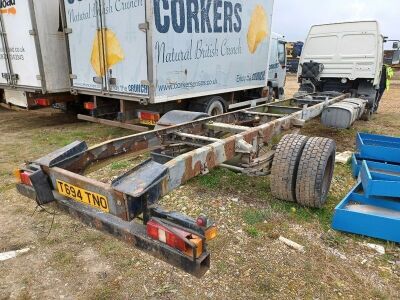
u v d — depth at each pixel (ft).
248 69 25.99
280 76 35.83
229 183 13.70
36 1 21.86
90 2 19.62
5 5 23.63
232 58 23.82
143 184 6.07
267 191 12.97
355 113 19.08
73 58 21.99
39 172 7.41
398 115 31.37
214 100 23.39
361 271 8.60
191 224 5.76
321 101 20.11
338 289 7.94
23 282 8.18
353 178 14.70
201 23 20.36
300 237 10.00
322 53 26.81
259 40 26.45
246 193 12.81
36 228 10.47
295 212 11.37
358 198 11.62
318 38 26.78
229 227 10.45
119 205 6.04
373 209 11.18
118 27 18.62
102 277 8.34
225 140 9.61
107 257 9.10
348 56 25.52
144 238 6.02
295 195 11.30
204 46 21.04
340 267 8.72
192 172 7.97
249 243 9.66
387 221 9.68
